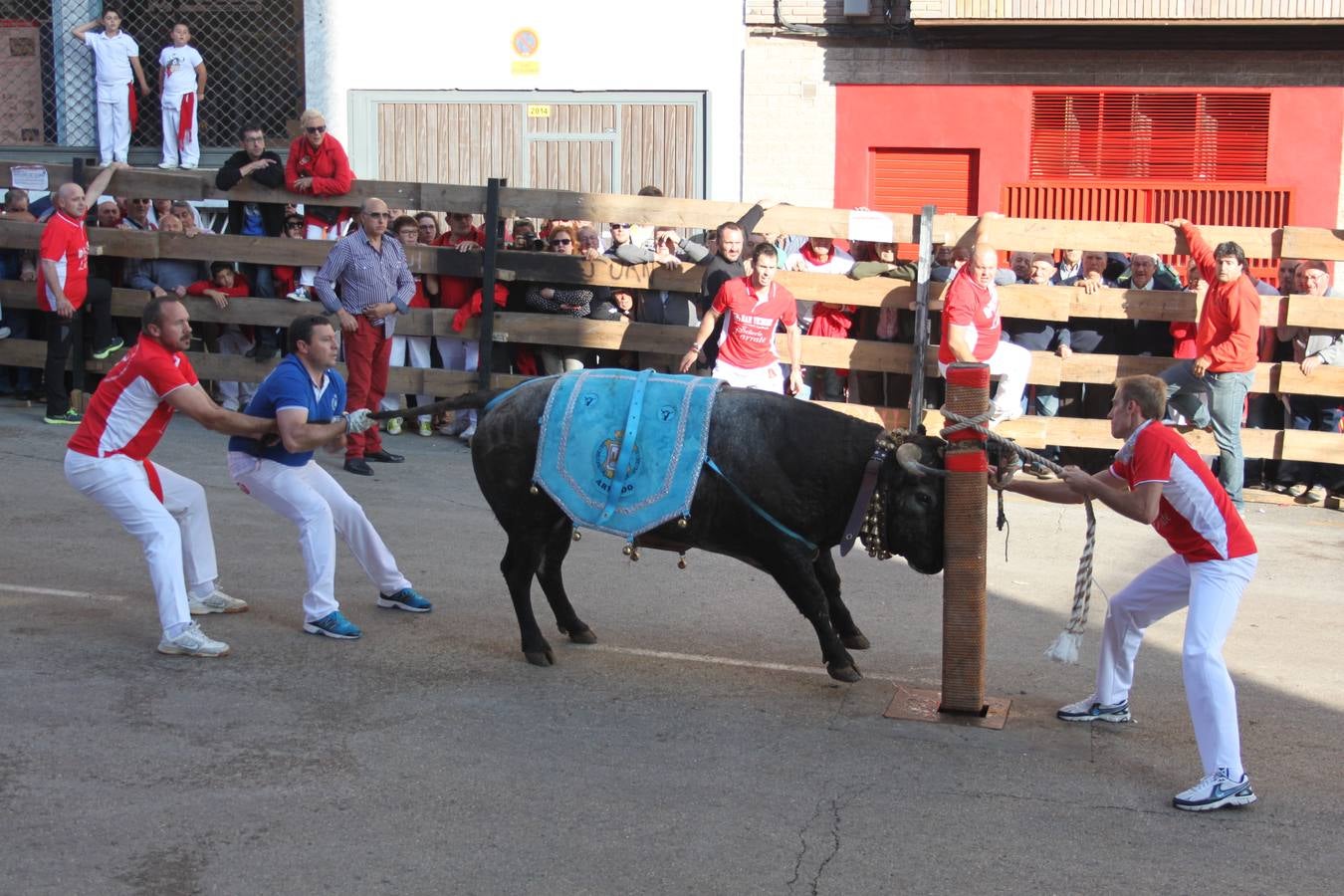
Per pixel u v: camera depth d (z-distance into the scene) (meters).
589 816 5.37
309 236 12.48
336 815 5.32
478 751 5.97
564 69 15.68
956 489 6.33
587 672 6.99
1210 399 10.90
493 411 6.96
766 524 6.60
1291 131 14.72
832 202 15.50
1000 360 11.07
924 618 8.04
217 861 4.95
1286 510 11.07
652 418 6.66
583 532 9.71
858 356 11.55
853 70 15.27
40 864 4.89
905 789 5.68
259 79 16.25
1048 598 8.50
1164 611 6.26
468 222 12.35
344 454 11.59
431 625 7.64
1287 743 6.27
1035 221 11.30
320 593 7.34
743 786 5.68
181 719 6.20
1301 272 11.21
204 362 12.58
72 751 5.82
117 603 7.72
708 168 15.59
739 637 7.61
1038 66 15.03
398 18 15.83
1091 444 11.30
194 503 7.55
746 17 15.22
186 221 12.59
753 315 10.70
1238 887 4.91
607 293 12.03
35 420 12.30
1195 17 14.16
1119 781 5.83
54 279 11.79
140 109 16.39
